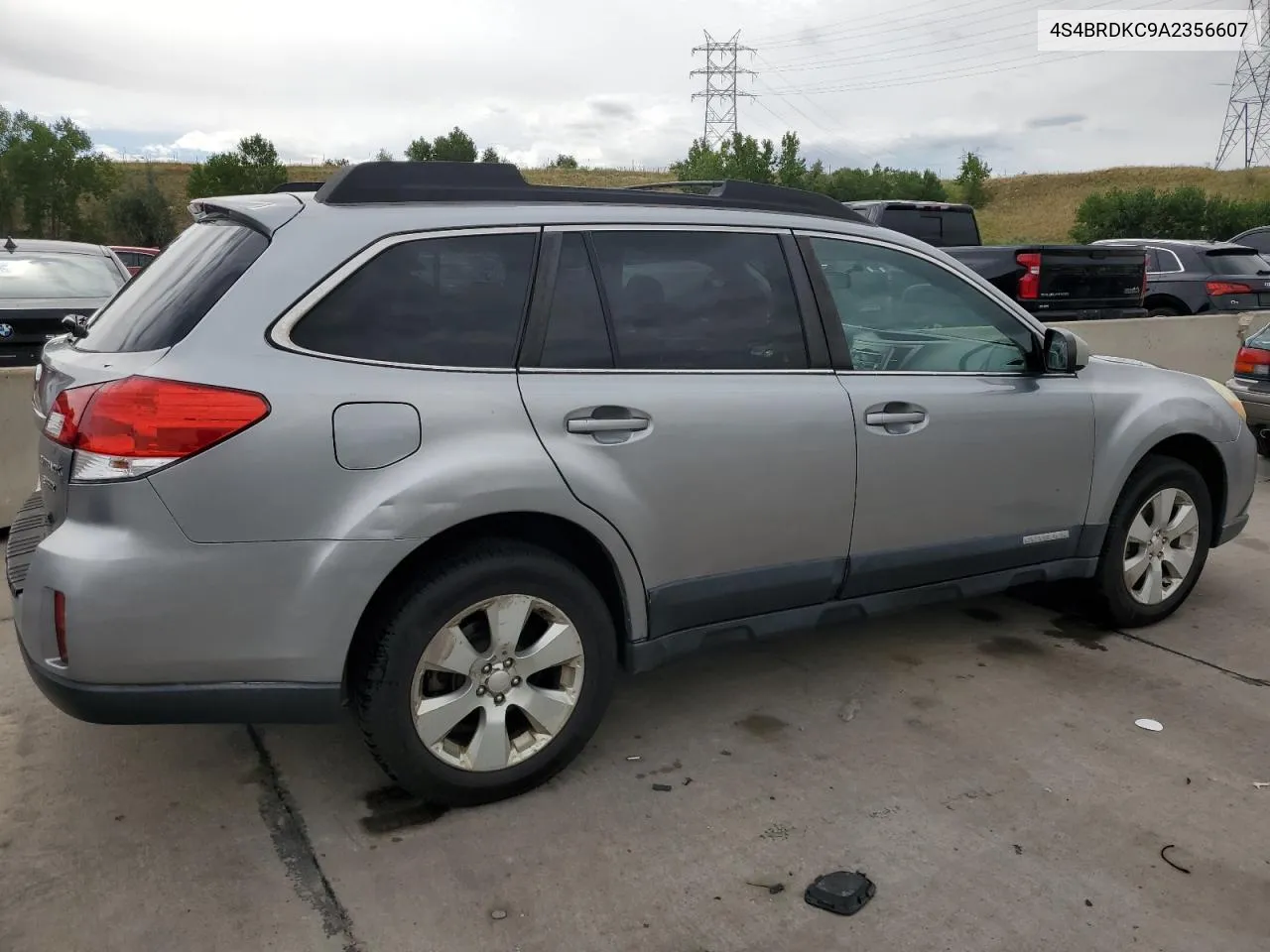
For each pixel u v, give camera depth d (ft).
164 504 8.19
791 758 10.98
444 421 9.06
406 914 8.30
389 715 9.17
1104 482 13.67
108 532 8.24
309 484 8.53
